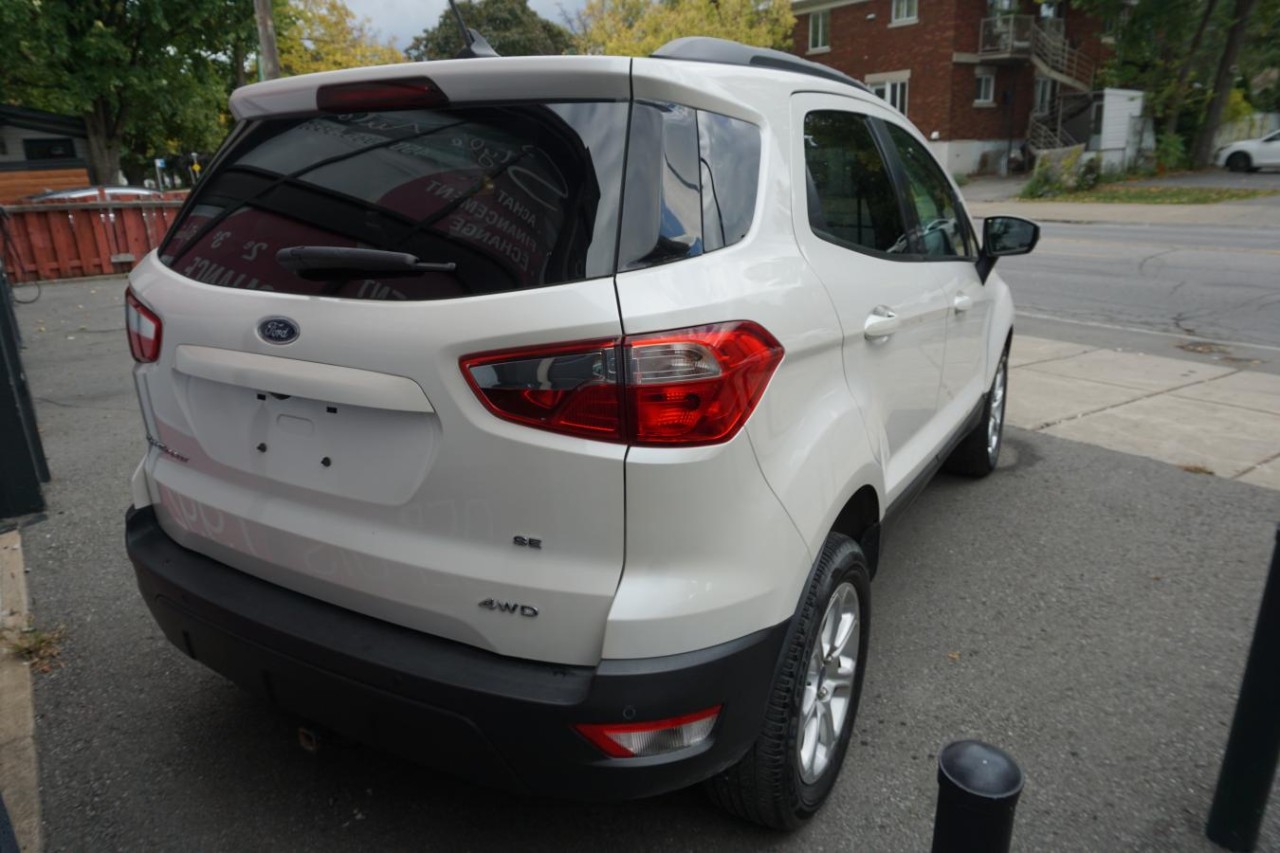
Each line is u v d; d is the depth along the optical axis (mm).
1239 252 14664
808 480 2195
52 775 2719
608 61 1998
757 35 34031
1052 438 5965
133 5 21516
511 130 2066
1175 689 3199
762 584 2045
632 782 1947
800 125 2615
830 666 2533
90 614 3688
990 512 4766
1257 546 4348
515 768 1979
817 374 2342
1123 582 3994
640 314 1846
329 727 2236
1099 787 2695
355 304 2018
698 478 1901
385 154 2178
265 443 2246
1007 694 3158
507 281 1901
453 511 1979
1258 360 7996
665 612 1899
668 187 2012
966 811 1550
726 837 2477
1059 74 33969
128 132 25797
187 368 2338
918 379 3336
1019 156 35125
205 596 2314
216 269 2334
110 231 14109
